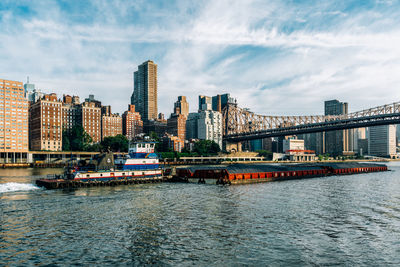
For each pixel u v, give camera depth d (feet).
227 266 86.58
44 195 189.78
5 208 151.74
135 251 96.53
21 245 100.83
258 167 310.24
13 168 562.25
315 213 146.10
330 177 358.43
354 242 105.70
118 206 158.61
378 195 202.69
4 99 653.71
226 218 135.54
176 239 107.45
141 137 277.85
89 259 90.43
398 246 102.22
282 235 112.47
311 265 87.71
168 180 279.28
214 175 270.05
